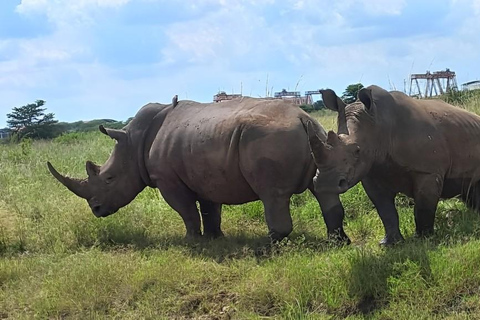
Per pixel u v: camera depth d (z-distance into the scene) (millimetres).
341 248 7289
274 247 7457
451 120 7816
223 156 8102
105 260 7543
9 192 11125
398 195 9461
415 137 7500
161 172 8938
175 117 9039
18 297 6879
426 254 6430
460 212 8367
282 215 7770
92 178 9469
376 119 7258
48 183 11906
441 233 7613
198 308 6398
